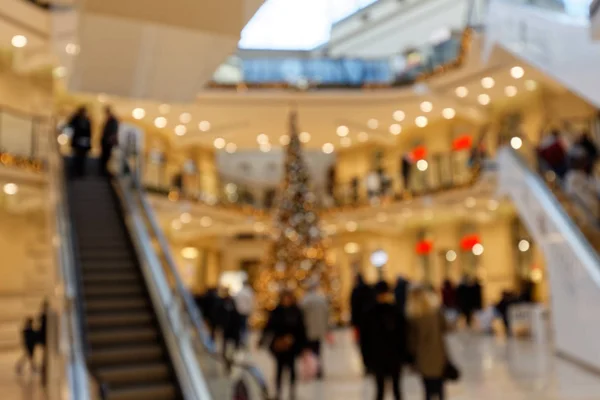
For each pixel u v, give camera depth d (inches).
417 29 786.8
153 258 308.7
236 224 834.2
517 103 650.8
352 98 653.9
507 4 445.7
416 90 637.9
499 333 569.0
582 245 317.7
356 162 866.1
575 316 331.3
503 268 764.6
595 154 384.2
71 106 660.1
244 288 438.0
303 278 539.2
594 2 224.8
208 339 228.2
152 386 240.8
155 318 281.9
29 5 437.7
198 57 161.3
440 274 845.2
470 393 262.2
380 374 206.2
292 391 261.6
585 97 307.4
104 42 150.7
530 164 439.8
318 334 322.0
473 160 606.5
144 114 683.4
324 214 797.2
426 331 199.0
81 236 349.4
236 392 207.5
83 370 180.9
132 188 410.9
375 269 901.8
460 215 795.4
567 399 237.0
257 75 637.9
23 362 364.5
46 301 266.2
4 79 541.3
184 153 823.1
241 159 999.6
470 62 561.3
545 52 366.9
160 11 134.3
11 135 478.6
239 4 132.0
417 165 709.3
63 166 436.8
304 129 757.9
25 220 576.4
